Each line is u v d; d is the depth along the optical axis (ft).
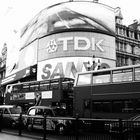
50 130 39.32
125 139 28.09
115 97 49.73
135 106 46.09
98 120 31.17
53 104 71.15
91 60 140.46
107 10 151.33
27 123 44.50
